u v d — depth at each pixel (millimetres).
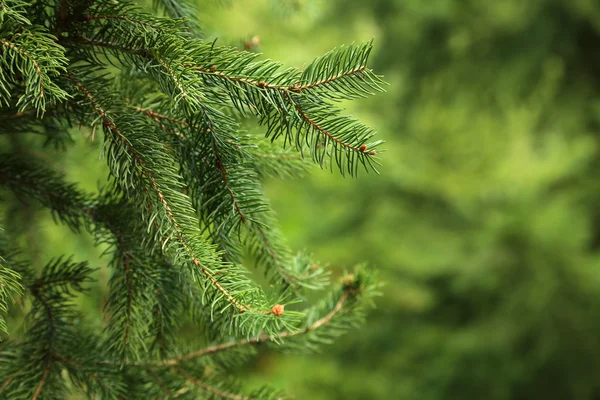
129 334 1065
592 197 5000
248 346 1166
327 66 980
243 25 2238
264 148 1160
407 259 4578
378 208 4848
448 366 4828
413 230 4797
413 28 5453
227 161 1024
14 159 1144
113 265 1085
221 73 986
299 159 1166
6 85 1024
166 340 1106
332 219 4715
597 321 4621
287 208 4594
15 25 961
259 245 1128
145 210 1011
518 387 4816
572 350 4676
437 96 5418
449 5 5273
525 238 4543
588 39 5219
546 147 4875
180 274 1061
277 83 983
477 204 4746
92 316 1264
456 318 5152
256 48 1280
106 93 1014
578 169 4855
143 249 1072
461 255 4676
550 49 5188
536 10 5105
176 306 1094
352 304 1187
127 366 1117
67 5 997
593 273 4449
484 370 4785
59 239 1609
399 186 4883
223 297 986
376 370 4918
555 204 4594
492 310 4949
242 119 1222
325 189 4793
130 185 1010
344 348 5004
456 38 5281
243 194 1028
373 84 979
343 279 1201
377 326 5051
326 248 4500
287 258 1135
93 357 1093
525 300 4656
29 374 1063
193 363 1151
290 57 2779
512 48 5293
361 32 5285
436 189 4797
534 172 4652
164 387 1126
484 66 5398
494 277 4684
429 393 4746
